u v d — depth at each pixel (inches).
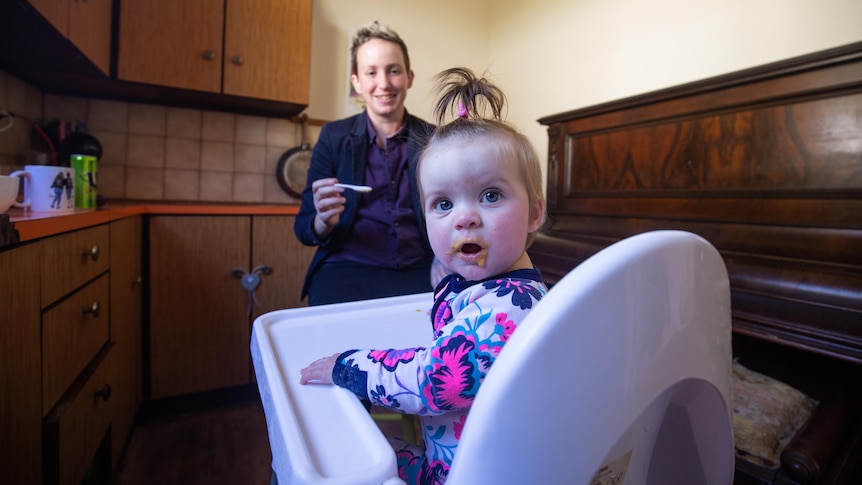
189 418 70.8
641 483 18.2
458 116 22.4
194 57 75.8
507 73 114.3
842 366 48.4
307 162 96.3
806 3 62.9
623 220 61.0
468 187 19.4
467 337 17.0
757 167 47.7
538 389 11.6
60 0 50.6
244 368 76.0
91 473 50.3
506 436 11.7
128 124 83.5
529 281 19.2
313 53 97.9
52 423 34.8
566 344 11.7
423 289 47.4
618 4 87.5
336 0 100.0
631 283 12.6
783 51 65.3
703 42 74.4
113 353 52.2
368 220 50.1
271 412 18.8
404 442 24.7
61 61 61.8
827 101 42.7
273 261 76.7
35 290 33.0
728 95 50.1
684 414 18.7
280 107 88.5
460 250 19.5
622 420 13.1
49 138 69.4
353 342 26.8
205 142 89.5
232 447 63.1
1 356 28.4
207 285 72.4
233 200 92.2
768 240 45.6
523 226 19.8
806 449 35.4
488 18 119.7
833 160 42.3
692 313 15.0
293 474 14.2
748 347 55.1
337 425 17.3
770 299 41.6
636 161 60.0
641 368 13.3
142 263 68.4
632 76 85.2
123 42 70.8
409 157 47.9
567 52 98.0
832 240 41.5
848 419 42.8
